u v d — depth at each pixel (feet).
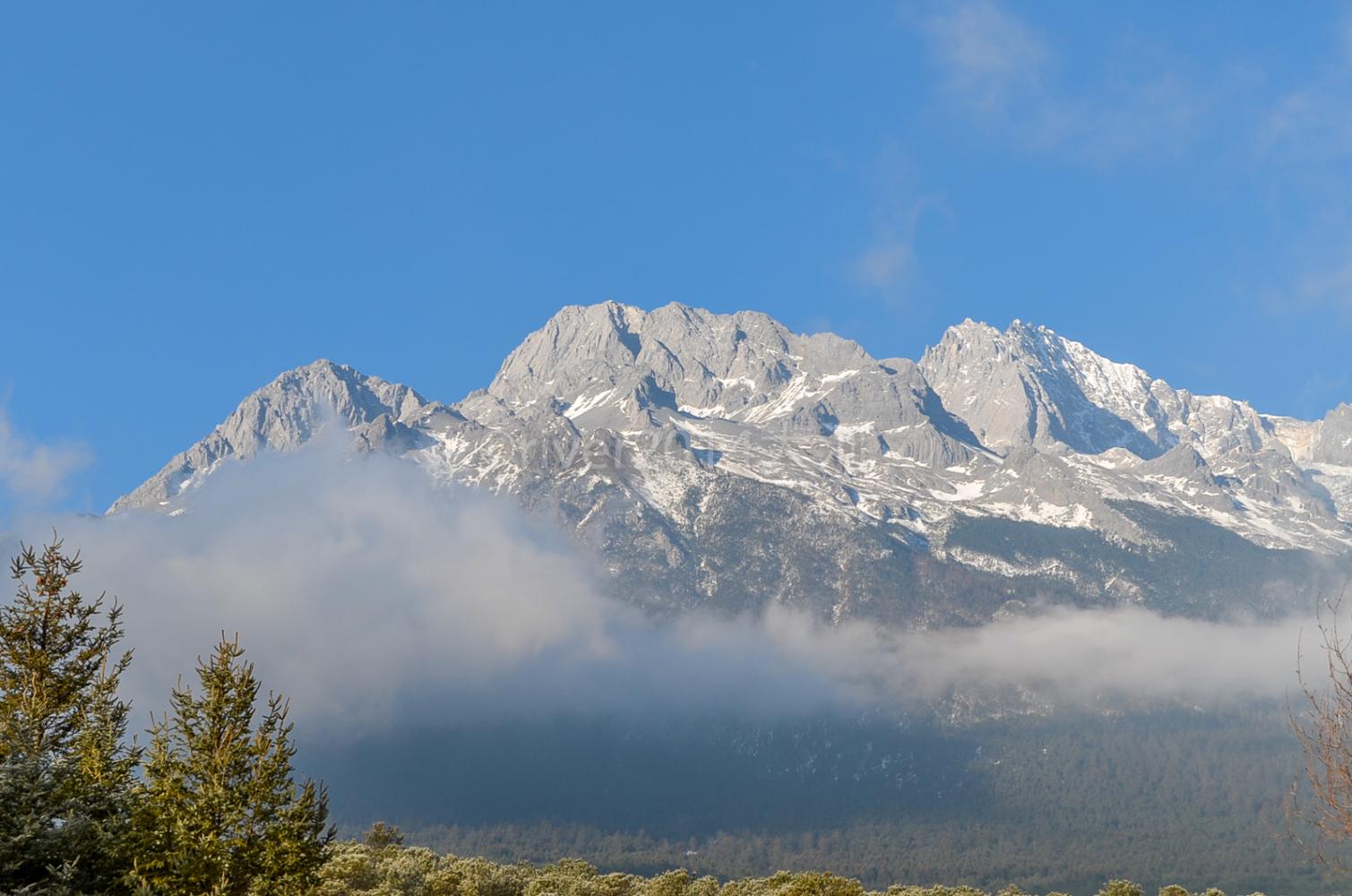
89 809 221.46
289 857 237.45
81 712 251.39
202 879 228.63
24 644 257.55
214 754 243.19
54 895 198.80
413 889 375.25
